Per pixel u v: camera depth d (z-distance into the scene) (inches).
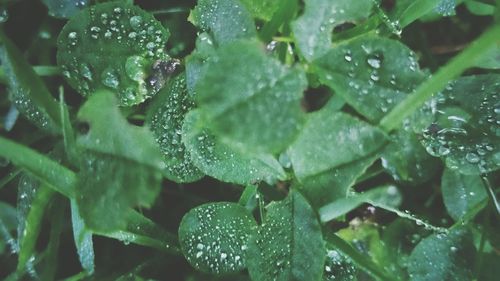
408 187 6.5
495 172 6.3
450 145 5.9
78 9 6.4
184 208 6.6
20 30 6.7
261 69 5.1
